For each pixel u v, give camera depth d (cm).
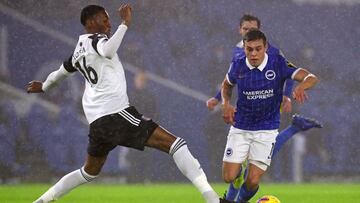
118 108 1825
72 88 5478
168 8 6053
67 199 3073
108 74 1823
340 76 6141
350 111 5844
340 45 6291
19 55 5809
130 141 1841
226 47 6062
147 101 5569
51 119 5412
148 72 5834
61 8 5950
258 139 2080
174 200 3036
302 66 6222
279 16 6334
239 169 2120
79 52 1855
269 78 2003
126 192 3709
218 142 5450
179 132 5528
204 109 5562
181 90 5616
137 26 5969
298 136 5256
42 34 5884
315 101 5831
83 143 5400
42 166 5325
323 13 6369
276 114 2083
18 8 5884
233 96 5331
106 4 5994
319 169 5428
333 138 5606
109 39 1766
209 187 1833
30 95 5459
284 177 5234
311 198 3120
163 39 5962
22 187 4316
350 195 3366
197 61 5944
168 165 5091
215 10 6156
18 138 5350
